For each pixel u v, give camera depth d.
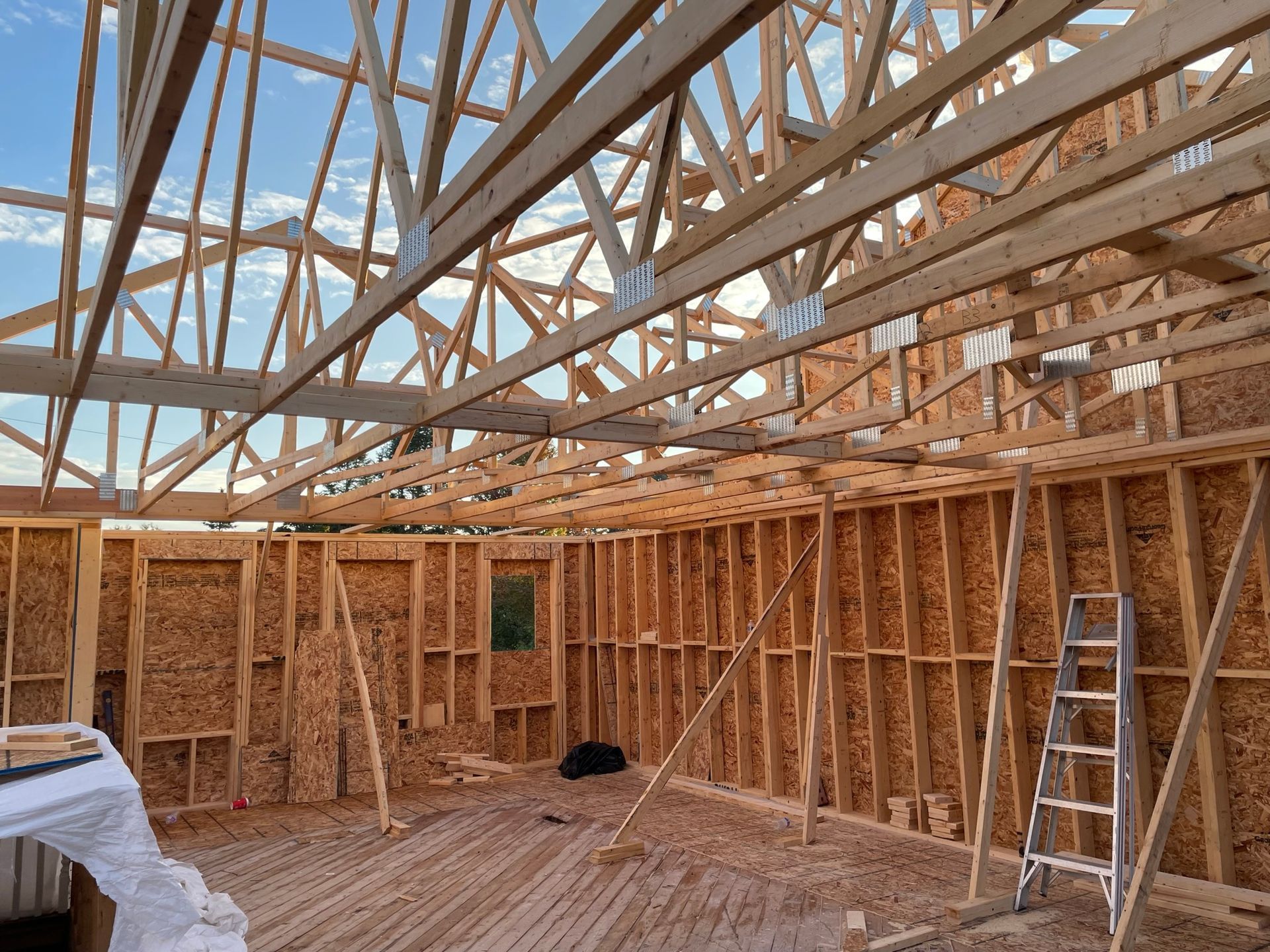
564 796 9.27
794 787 8.98
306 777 9.29
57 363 4.35
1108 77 1.85
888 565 8.20
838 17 5.95
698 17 1.75
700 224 2.96
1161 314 3.83
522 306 6.84
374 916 5.57
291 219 5.81
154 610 9.32
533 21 2.88
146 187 2.61
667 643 10.55
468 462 6.39
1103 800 6.43
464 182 2.63
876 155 3.85
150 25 2.64
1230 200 2.50
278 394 4.47
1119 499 6.41
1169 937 5.05
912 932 5.07
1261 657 5.71
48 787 3.69
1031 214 2.71
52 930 4.58
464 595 11.23
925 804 7.58
